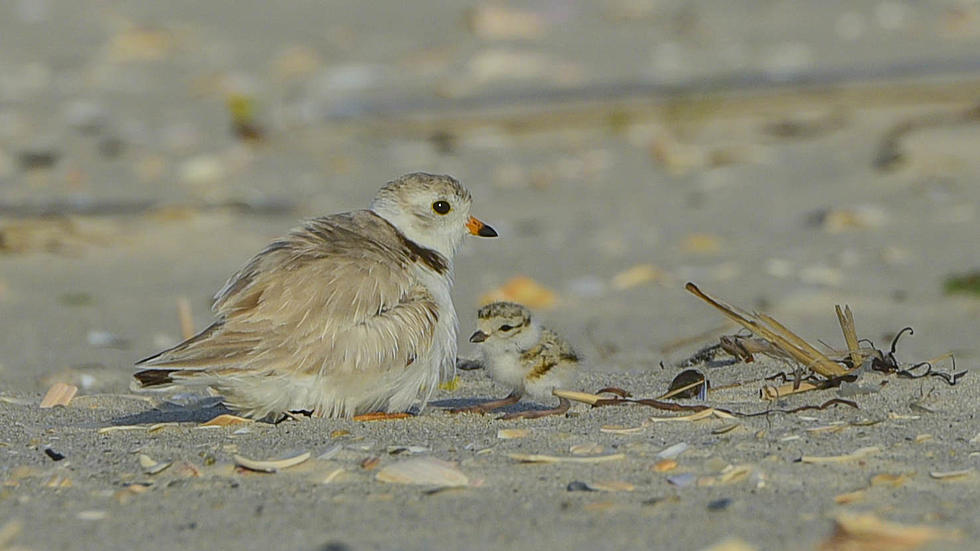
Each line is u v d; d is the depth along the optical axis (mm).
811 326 11219
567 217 15727
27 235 14469
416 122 19844
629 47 23984
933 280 12625
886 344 10422
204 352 7156
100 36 25391
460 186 8445
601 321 11453
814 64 21797
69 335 11039
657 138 19016
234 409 7770
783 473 6312
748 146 18438
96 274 13297
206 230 14953
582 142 19125
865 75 20328
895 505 5852
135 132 19734
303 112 20641
